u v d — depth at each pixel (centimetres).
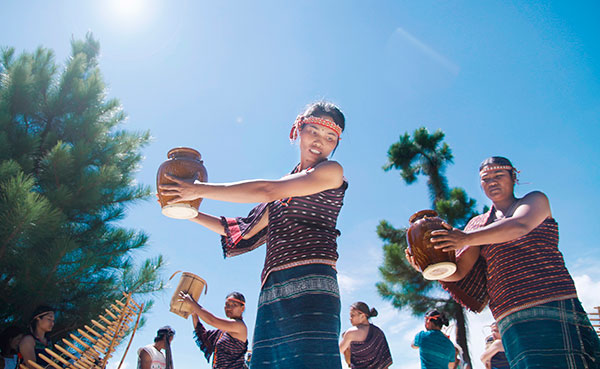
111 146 915
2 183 649
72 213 779
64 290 709
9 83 882
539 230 200
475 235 189
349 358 445
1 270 668
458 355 628
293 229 173
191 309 420
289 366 152
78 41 1053
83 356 256
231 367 423
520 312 189
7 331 436
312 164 188
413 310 1152
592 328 186
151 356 515
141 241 810
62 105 910
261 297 173
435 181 1350
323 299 159
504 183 222
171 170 174
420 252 198
